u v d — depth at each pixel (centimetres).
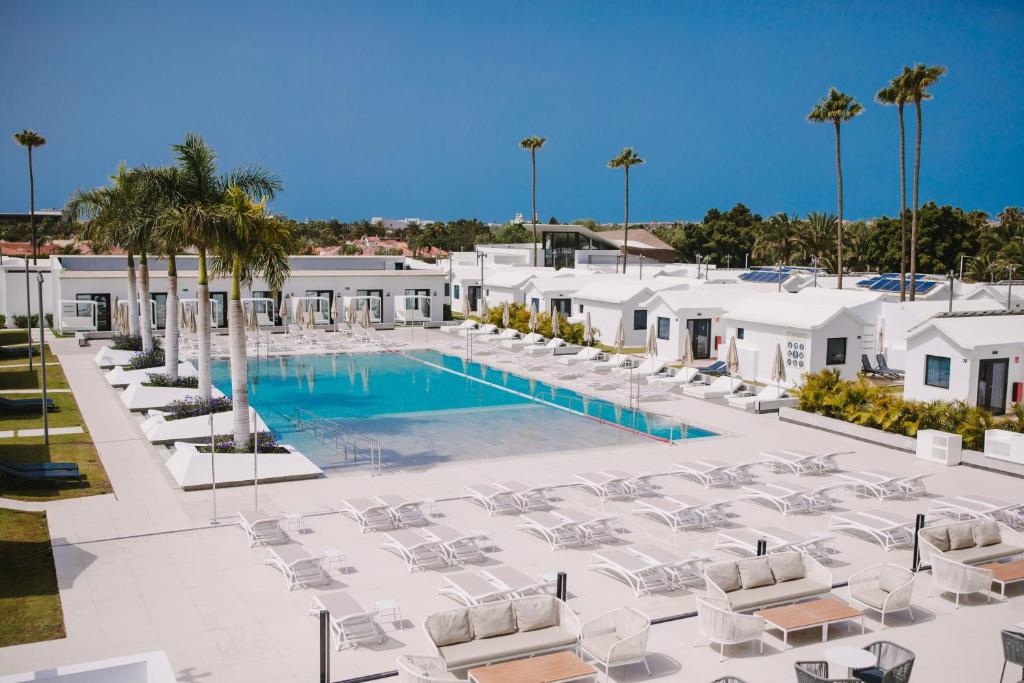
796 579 1342
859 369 3425
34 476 1900
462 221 13075
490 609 1150
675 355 4028
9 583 1396
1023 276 6575
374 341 4566
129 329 4019
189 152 2556
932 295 4497
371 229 13575
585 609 1334
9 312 5103
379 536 1658
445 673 1056
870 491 2002
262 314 4928
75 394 3055
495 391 3334
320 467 2198
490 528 1717
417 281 5394
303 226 12912
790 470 2189
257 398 3177
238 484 1988
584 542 1631
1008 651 1086
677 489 2006
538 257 7319
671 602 1373
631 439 2539
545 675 1053
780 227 8694
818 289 4272
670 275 6009
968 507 1734
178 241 2411
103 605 1325
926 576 1480
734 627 1184
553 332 4322
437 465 2216
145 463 2161
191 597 1361
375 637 1214
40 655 1160
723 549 1602
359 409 2991
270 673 1125
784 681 1125
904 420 2491
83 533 1645
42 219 10544
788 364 3416
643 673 1145
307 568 1444
